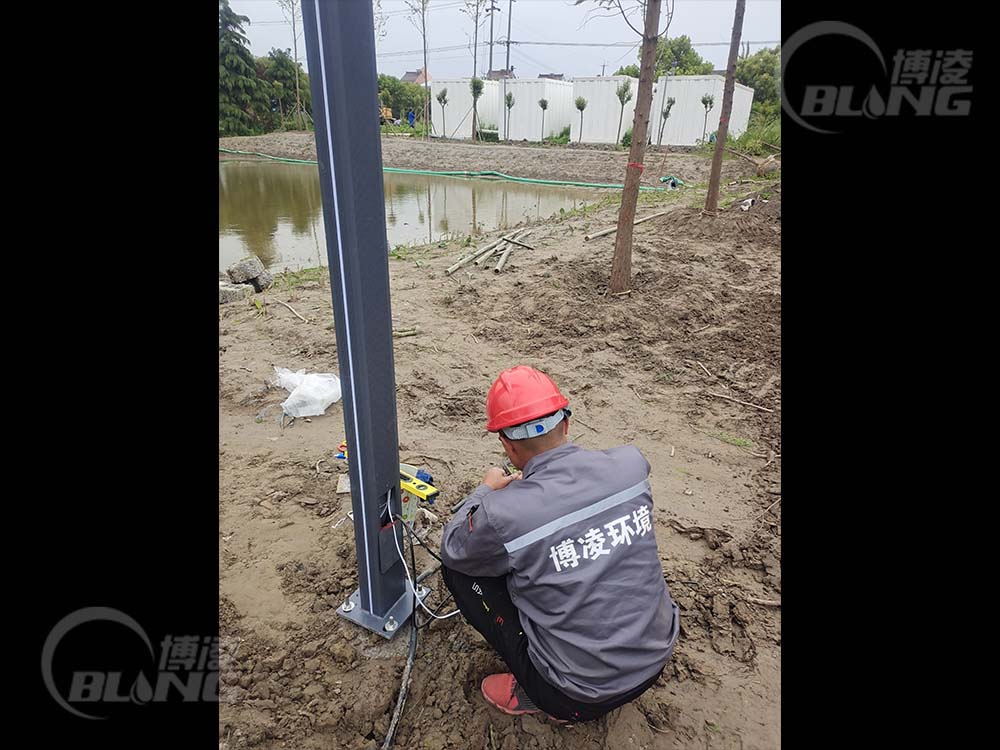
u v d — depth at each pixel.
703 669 2.07
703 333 4.95
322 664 2.08
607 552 1.54
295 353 4.69
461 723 1.87
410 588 2.36
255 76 27.33
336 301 1.70
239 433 3.64
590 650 1.50
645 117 5.08
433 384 4.20
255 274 6.54
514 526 1.54
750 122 22.14
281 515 2.89
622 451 1.70
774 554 2.61
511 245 7.48
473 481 3.15
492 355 4.67
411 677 2.03
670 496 3.04
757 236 7.52
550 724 1.85
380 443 1.91
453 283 6.32
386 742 1.81
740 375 4.31
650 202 10.52
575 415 3.82
